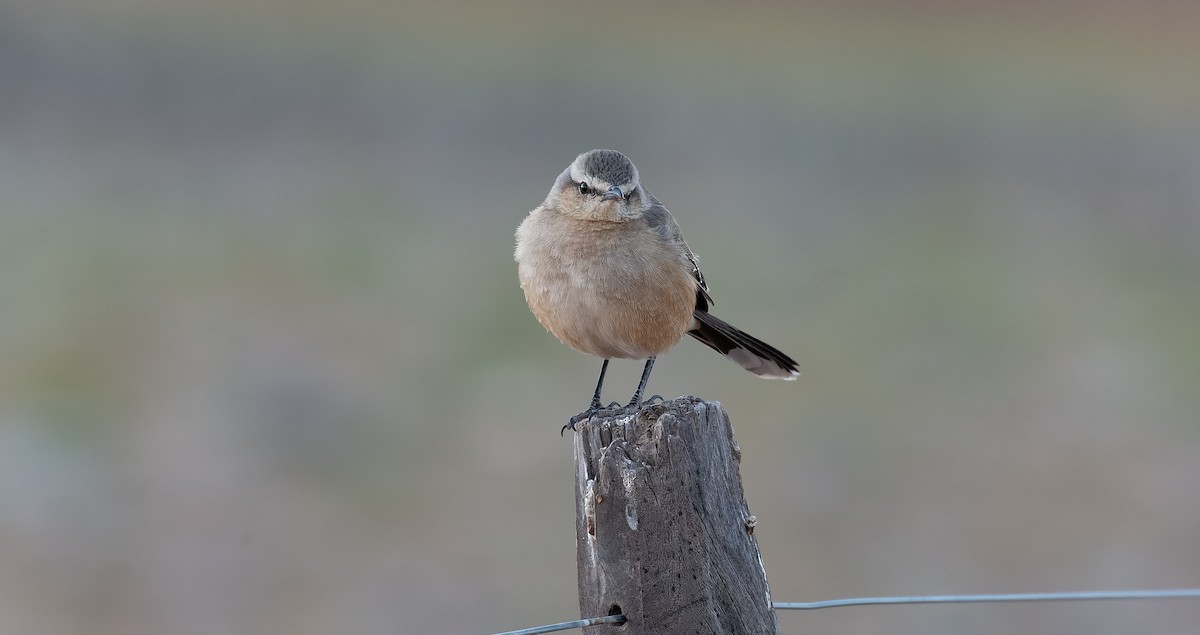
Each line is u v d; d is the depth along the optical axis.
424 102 24.98
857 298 18.19
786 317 17.22
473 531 12.16
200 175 21.20
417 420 14.20
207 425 13.88
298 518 12.35
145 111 23.23
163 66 24.69
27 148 21.30
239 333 15.84
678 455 5.72
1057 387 15.55
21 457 13.00
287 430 13.84
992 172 24.98
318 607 11.18
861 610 11.51
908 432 14.26
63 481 12.73
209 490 12.74
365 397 14.56
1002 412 14.95
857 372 15.66
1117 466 13.73
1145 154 26.44
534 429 14.09
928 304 18.08
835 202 22.64
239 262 17.97
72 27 25.42
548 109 25.47
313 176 21.55
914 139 26.38
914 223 21.70
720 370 15.64
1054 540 12.45
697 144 24.80
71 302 16.42
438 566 11.69
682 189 22.38
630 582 5.73
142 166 21.30
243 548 11.85
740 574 5.78
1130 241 21.66
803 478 13.30
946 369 15.95
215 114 23.52
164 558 11.75
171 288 17.02
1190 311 18.27
